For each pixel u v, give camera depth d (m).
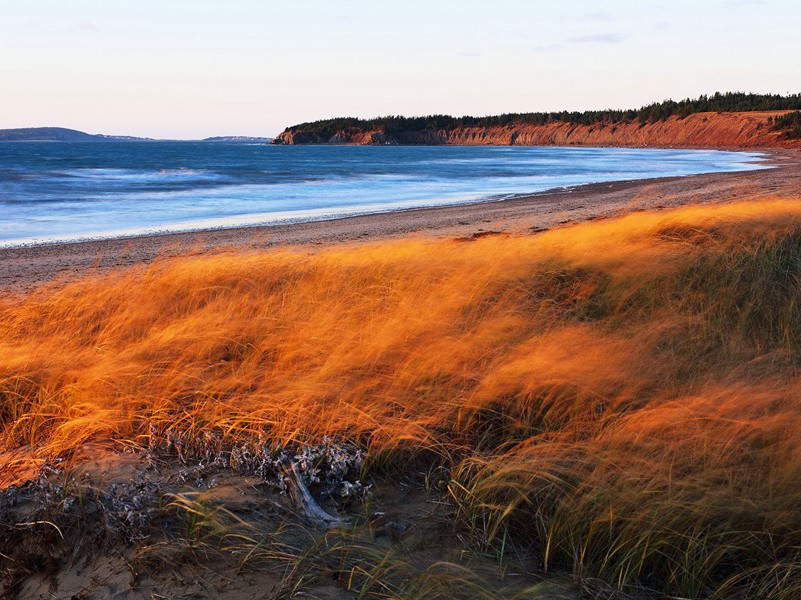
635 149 192.38
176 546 2.54
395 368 4.12
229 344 4.93
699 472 2.83
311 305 5.78
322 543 2.61
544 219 18.84
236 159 93.75
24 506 2.88
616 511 2.59
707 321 5.04
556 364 3.91
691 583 2.36
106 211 25.22
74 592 2.41
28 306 6.75
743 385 3.65
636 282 6.25
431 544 2.67
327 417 3.51
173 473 3.18
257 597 2.30
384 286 6.36
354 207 26.81
